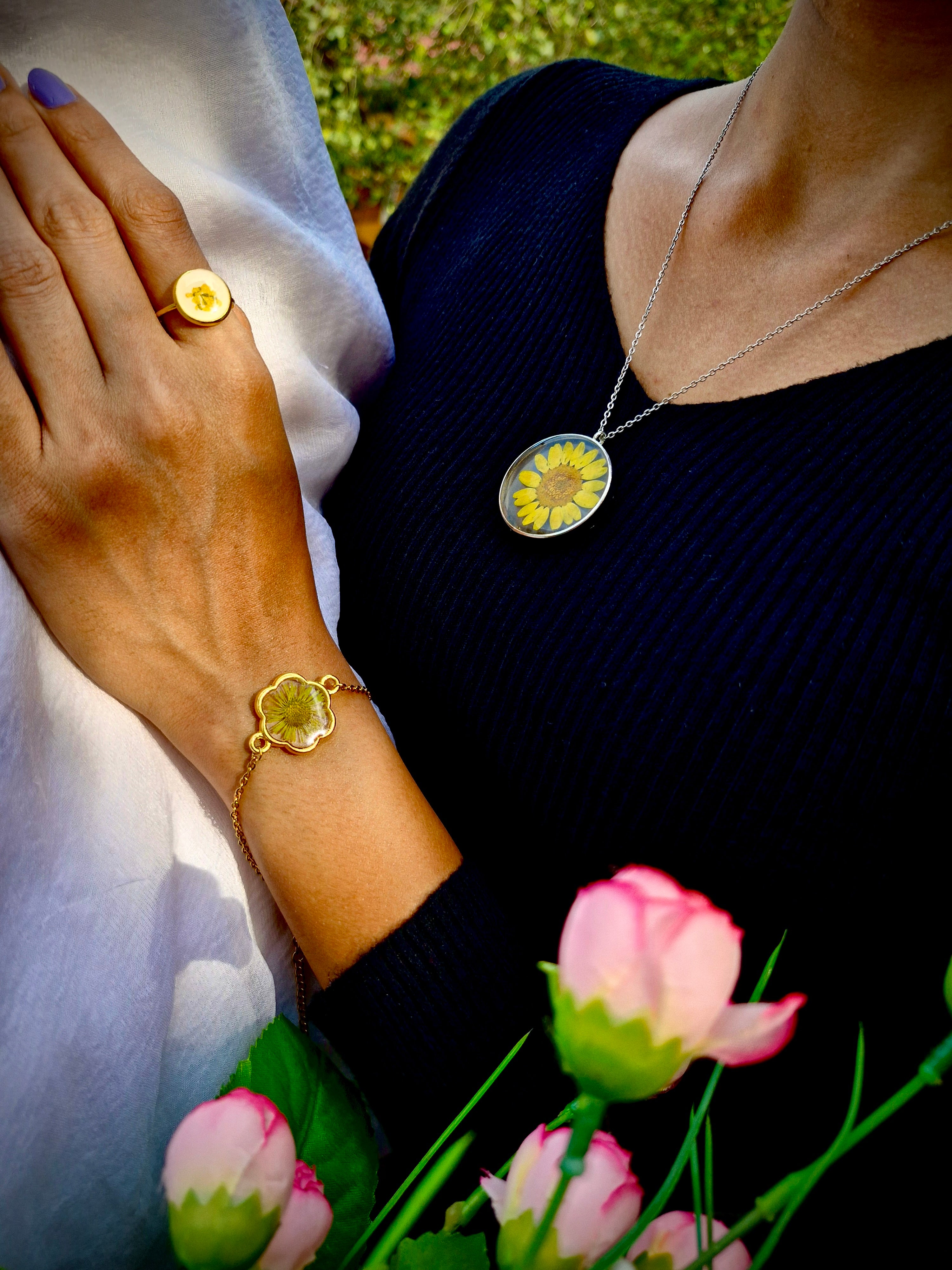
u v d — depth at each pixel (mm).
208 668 269
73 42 297
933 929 277
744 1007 128
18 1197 221
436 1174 159
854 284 318
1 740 225
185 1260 148
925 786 271
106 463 252
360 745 276
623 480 327
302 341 343
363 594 365
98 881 238
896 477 290
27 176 252
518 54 1497
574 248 385
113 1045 232
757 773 283
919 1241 262
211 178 307
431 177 466
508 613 324
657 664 297
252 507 272
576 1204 150
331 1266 186
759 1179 291
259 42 319
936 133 306
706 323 343
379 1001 265
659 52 1531
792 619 285
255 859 273
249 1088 206
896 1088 276
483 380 374
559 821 313
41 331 248
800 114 328
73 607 260
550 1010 282
